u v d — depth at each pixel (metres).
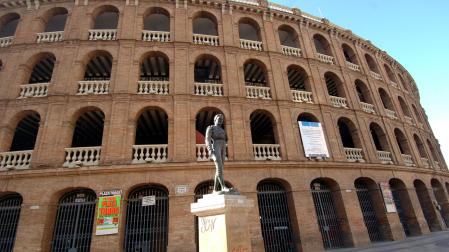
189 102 16.88
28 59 17.27
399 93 28.53
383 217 18.94
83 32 18.27
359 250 14.82
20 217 13.09
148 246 13.74
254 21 21.97
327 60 23.50
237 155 16.20
